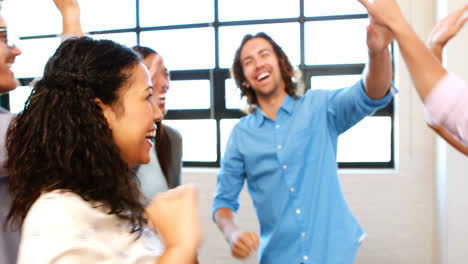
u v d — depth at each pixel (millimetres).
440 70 480
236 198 1301
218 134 2490
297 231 1116
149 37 2451
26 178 449
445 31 606
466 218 1946
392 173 2213
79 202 430
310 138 1166
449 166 1962
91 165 448
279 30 2385
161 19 2443
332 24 2326
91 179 449
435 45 619
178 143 1126
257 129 1237
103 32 2244
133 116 480
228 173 1277
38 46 2119
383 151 2334
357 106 1073
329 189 1133
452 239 1961
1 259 623
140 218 492
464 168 1943
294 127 1174
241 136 1262
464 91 460
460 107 458
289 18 2363
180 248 411
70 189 440
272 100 1261
